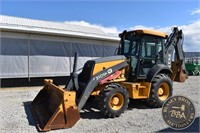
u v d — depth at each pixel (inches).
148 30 269.7
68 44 508.7
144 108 271.3
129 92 253.9
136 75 263.1
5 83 442.0
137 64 265.6
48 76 481.4
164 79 272.5
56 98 219.1
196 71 852.6
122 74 256.5
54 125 191.2
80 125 205.8
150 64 277.9
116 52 302.7
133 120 221.5
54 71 489.4
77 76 236.1
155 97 265.6
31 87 450.6
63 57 501.0
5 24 421.1
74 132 186.9
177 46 312.7
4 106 279.7
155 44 282.0
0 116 234.5
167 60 299.7
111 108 226.5
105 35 548.1
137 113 248.2
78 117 198.5
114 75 245.9
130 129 195.3
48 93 260.5
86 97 221.3
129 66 264.7
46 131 188.4
